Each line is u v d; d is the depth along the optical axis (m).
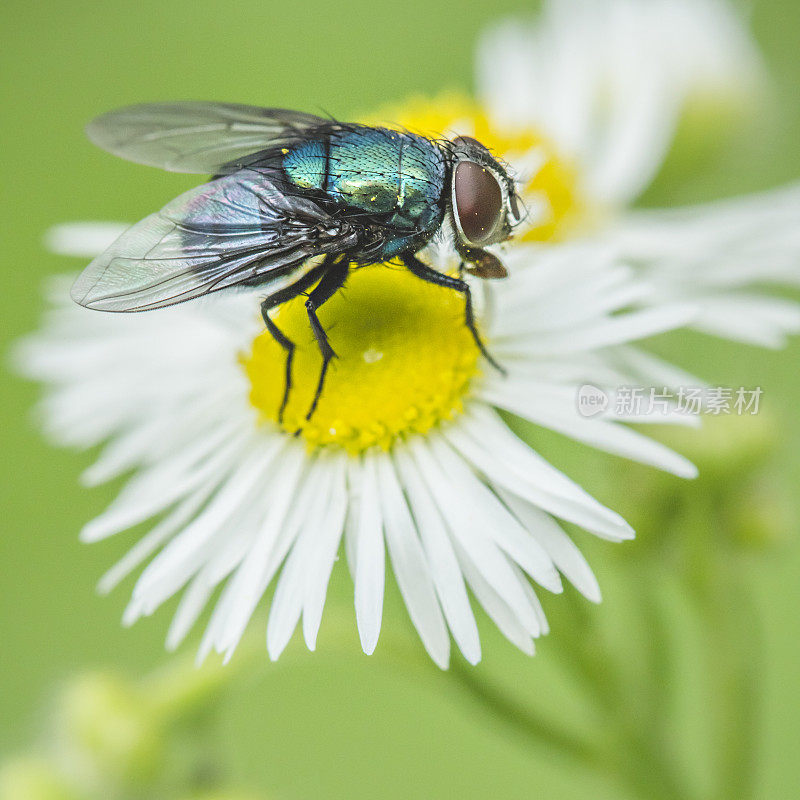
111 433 0.12
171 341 0.12
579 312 0.12
